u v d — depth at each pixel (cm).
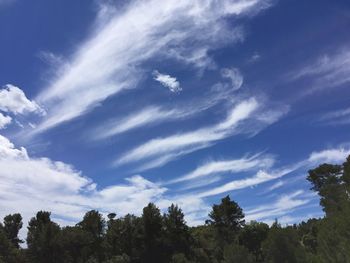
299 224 9231
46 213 11388
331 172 10506
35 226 10850
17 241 12350
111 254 10150
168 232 9881
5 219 12462
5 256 9900
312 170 10888
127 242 10019
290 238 5809
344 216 3925
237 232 11025
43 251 10081
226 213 11144
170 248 9669
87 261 9944
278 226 5891
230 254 6594
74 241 10356
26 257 10175
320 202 5047
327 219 4456
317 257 4228
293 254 5591
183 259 8719
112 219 11294
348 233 3819
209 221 11325
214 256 9806
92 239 10675
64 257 10162
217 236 11031
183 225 9988
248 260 6575
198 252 9700
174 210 10062
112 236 10244
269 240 5825
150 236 9844
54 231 10319
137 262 9644
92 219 11219
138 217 10231
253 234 10062
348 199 4606
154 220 9912
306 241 7431
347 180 4941
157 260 9619
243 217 11212
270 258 5772
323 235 4203
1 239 10131
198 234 11550
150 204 10162
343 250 3903
